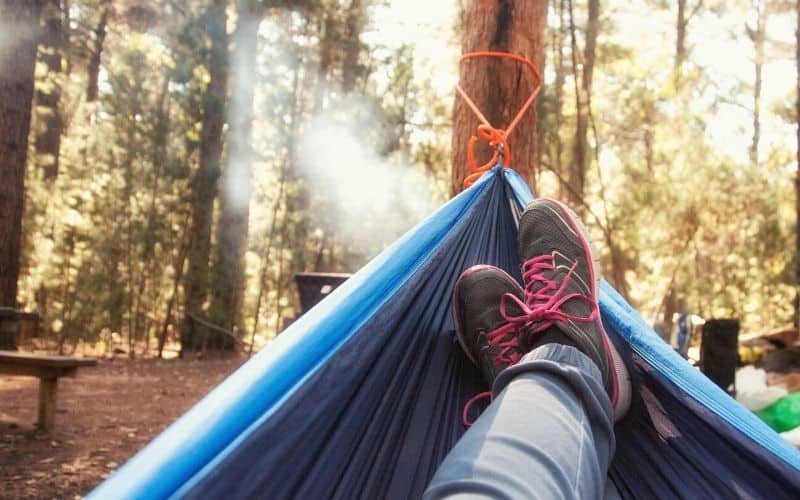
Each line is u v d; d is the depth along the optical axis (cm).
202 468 119
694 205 1107
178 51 1112
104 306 1029
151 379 841
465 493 107
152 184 1084
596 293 173
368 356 156
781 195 1245
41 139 1548
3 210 1001
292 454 136
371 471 158
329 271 1352
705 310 1140
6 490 404
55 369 538
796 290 1115
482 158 338
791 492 165
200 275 1124
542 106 1063
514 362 170
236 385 129
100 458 476
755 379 517
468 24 351
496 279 183
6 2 1014
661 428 176
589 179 1434
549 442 120
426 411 174
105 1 1617
